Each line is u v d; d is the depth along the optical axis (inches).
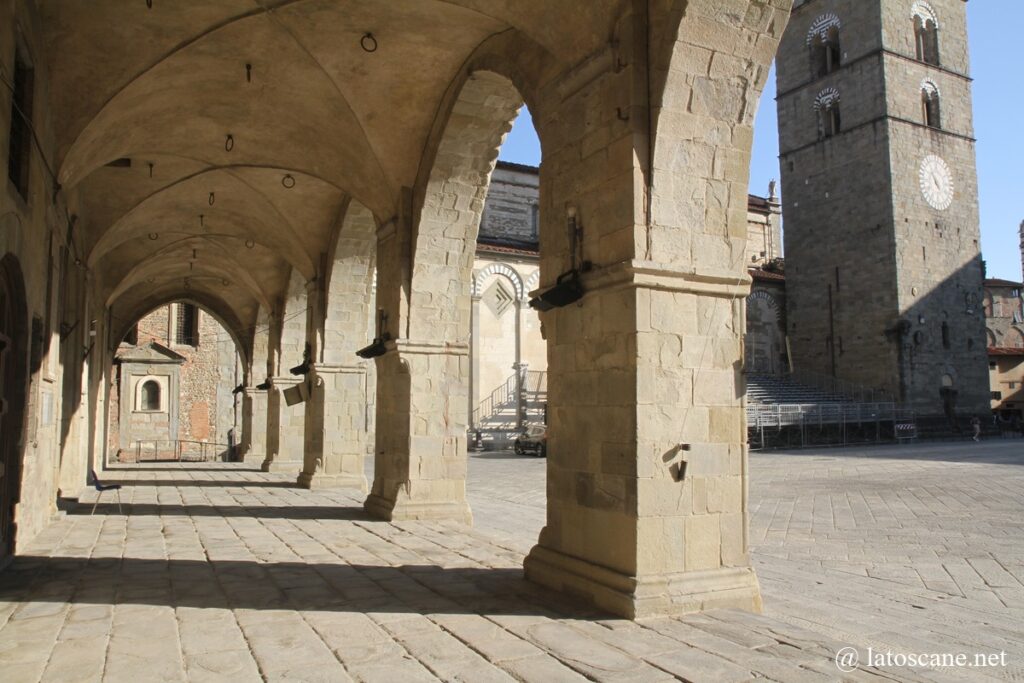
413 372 523.5
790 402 1646.2
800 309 1850.4
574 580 301.4
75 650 233.0
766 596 321.4
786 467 986.7
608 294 302.2
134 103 478.3
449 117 472.4
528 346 1611.7
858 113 1742.1
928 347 1684.3
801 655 228.8
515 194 1838.1
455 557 387.9
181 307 1491.1
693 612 276.2
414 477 523.2
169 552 398.9
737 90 304.2
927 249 1711.4
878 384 1675.7
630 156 292.5
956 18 1846.7
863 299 1712.6
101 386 968.9
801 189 1862.7
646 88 296.0
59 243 496.4
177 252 932.0
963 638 259.8
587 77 318.3
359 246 737.0
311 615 273.7
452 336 532.7
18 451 369.4
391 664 221.3
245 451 1221.1
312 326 768.3
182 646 237.6
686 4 281.7
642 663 221.6
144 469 1036.5
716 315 303.3
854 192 1744.6
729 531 295.3
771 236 2261.3
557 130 343.0
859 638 259.4
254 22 421.1
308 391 786.2
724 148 306.5
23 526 394.3
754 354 1841.8
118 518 528.4
